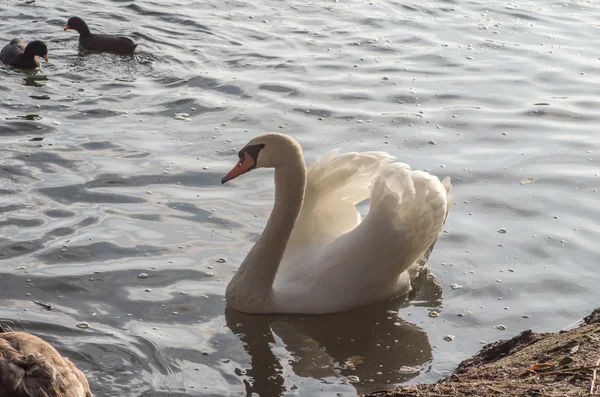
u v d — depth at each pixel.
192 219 10.12
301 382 7.52
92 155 11.58
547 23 17.83
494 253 9.74
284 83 14.44
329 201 9.35
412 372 7.71
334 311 8.81
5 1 18.41
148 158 11.55
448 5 18.91
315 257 9.03
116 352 7.70
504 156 12.07
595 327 7.39
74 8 18.27
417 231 8.88
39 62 15.31
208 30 17.09
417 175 9.16
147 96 13.82
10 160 11.29
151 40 16.56
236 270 9.16
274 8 18.55
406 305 8.94
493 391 6.31
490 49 16.34
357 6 18.78
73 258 9.18
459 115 13.38
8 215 9.93
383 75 14.95
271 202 10.62
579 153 12.23
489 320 8.57
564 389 6.14
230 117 13.02
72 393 6.06
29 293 8.53
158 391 7.21
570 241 9.96
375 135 12.55
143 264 9.16
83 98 13.68
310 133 12.54
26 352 6.07
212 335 8.18
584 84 14.77
